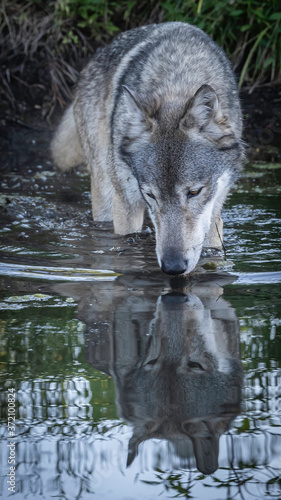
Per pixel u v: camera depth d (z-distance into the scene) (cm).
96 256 1151
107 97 1377
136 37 1354
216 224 1187
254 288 966
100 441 583
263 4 2241
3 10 2362
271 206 1467
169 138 1031
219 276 1027
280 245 1198
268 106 2189
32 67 2308
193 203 1033
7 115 2203
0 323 828
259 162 1867
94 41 2388
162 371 696
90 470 546
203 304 895
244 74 2294
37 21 2388
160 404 627
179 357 725
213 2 2214
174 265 982
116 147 1188
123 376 687
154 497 515
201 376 685
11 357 729
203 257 1137
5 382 676
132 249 1199
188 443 576
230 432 589
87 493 523
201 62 1162
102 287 977
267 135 2069
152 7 2433
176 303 902
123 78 1248
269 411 618
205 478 541
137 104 1062
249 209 1445
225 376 686
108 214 1432
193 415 614
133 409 630
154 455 567
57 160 1739
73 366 711
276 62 2298
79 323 829
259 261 1105
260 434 585
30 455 568
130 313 864
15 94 2261
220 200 1159
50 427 607
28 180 1708
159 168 1021
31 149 2023
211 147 1052
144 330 805
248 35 2345
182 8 2275
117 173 1203
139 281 1009
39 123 2191
